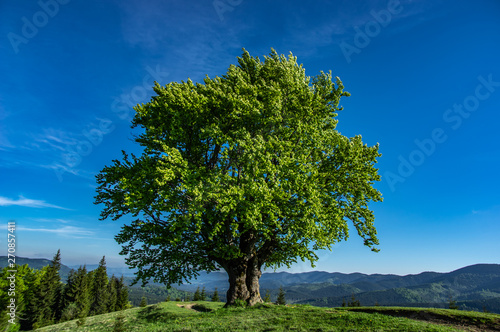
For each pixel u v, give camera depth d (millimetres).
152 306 40844
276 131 21812
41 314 80625
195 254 20609
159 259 20172
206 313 19438
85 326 34750
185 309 35781
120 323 19266
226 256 20828
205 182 18438
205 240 20797
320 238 19203
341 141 23031
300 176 19109
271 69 24469
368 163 23406
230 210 18750
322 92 25172
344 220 22672
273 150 21016
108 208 20797
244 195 18656
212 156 23312
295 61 26109
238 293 21094
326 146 23578
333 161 23484
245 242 22500
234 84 23234
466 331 14234
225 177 18922
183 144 21578
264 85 22188
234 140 20297
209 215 18469
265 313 17375
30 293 81875
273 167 18828
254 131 21766
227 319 16344
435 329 11945
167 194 17359
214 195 17094
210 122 21094
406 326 12539
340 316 15188
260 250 22891
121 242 20156
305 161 20016
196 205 17188
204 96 21281
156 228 19297
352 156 22297
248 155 18203
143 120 21984
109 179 20172
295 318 15531
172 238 18953
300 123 21000
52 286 86188
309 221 17953
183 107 19688
